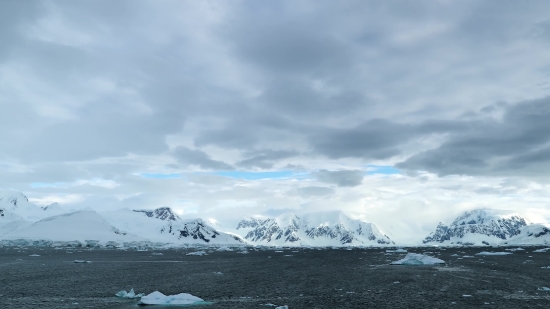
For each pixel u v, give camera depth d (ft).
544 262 263.29
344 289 135.44
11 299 113.39
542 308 100.32
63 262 261.24
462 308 100.83
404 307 102.47
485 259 303.68
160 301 105.19
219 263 276.21
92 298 115.34
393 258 347.36
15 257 310.86
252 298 117.08
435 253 458.50
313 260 319.68
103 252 440.45
